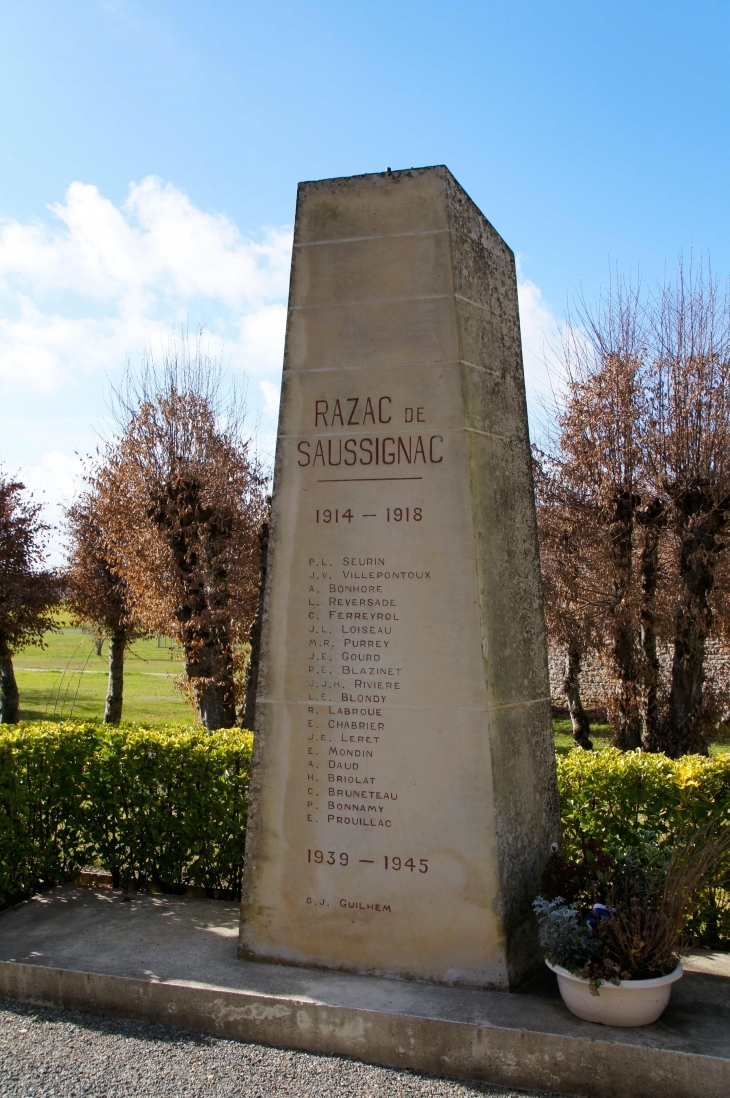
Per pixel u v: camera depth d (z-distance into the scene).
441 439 4.46
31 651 47.97
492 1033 3.83
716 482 15.12
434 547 4.43
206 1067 3.90
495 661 4.45
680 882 4.11
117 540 18.72
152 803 6.11
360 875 4.46
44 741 6.27
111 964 4.56
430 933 4.33
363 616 4.52
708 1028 3.85
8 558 21.05
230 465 18.69
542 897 4.23
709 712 15.93
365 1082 3.80
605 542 15.95
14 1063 3.91
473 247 4.79
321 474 4.64
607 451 16.05
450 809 4.34
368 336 4.62
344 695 4.53
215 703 17.94
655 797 5.55
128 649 25.41
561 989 4.02
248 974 4.43
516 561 4.83
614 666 16.62
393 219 4.62
